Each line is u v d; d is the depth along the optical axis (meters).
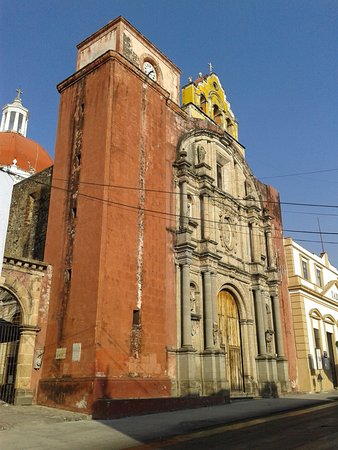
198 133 28.61
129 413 17.14
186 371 21.33
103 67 23.67
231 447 10.15
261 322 28.91
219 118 34.62
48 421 15.27
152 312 21.11
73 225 21.61
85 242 20.50
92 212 20.78
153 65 28.09
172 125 26.92
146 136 24.09
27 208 29.45
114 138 21.94
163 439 11.99
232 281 27.89
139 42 27.09
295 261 36.12
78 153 23.16
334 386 36.28
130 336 19.59
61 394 18.31
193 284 24.56
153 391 19.72
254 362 27.80
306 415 16.75
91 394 17.03
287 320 33.00
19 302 20.38
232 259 28.52
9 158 44.44
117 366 18.52
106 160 21.14
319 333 35.97
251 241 31.36
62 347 19.47
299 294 34.28
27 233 28.56
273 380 27.80
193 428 13.90
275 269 31.56
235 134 35.81
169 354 21.50
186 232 23.95
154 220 22.97
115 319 19.12
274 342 30.03
